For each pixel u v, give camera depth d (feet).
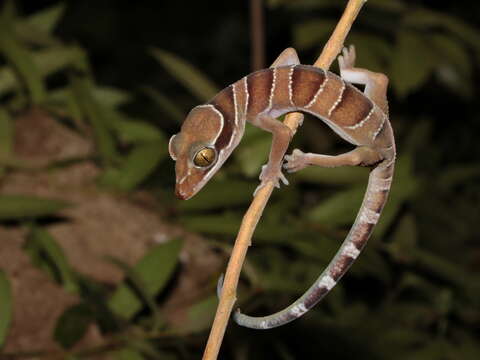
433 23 19.33
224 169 19.60
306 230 18.53
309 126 25.62
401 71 17.89
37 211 16.21
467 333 20.72
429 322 20.71
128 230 19.44
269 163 9.61
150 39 42.22
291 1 21.79
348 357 18.37
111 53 40.70
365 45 18.71
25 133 20.62
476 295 20.11
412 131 29.48
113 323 16.06
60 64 20.77
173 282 18.71
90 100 18.98
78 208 19.34
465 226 25.26
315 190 23.36
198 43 42.14
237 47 40.37
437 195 25.95
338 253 9.91
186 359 16.88
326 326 18.12
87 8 42.55
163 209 20.18
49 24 23.26
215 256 19.57
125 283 16.62
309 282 18.86
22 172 19.53
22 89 20.94
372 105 9.68
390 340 19.04
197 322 15.84
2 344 14.96
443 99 31.96
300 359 18.39
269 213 18.97
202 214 19.61
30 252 17.47
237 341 17.51
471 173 26.25
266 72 9.68
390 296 21.09
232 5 43.98
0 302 14.51
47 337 16.97
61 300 17.52
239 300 16.58
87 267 18.58
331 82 9.59
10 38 19.47
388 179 9.96
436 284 21.17
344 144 26.25
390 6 19.29
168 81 37.99
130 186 19.22
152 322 16.81
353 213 18.90
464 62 18.65
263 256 19.61
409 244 20.34
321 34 19.15
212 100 9.50
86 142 20.77
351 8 9.62
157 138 20.80
